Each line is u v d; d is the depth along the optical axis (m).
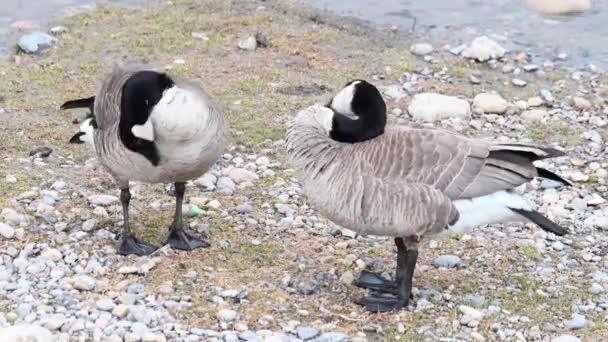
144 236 11.59
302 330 9.52
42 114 15.00
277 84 16.31
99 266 10.76
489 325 9.81
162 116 9.70
